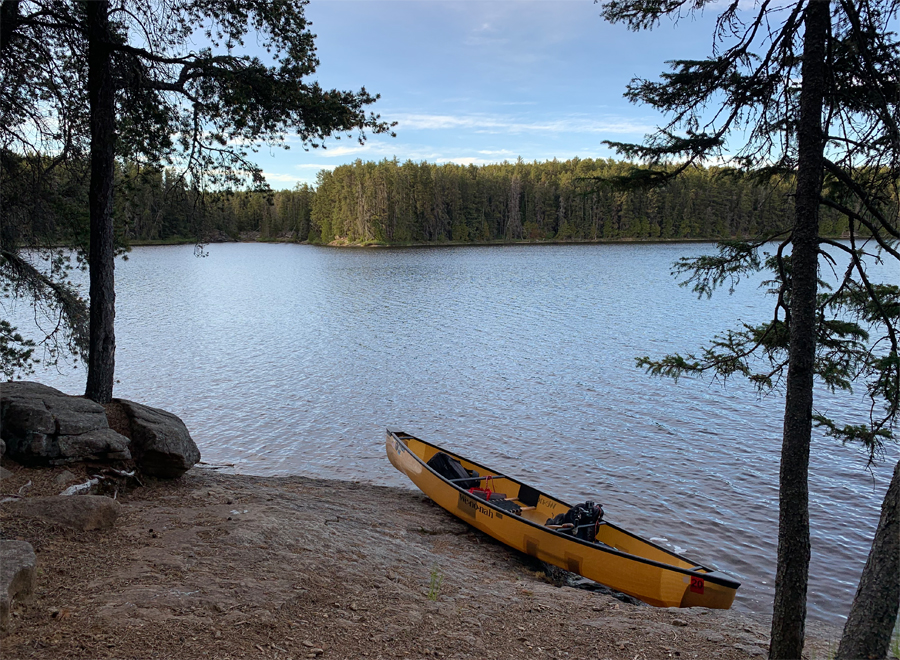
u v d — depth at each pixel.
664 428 15.30
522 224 122.50
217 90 8.91
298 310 35.97
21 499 5.95
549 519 9.27
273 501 8.49
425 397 17.89
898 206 4.80
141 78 8.76
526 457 13.34
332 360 22.52
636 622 5.77
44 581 4.60
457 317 33.16
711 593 7.02
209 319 32.25
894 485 3.75
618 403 17.44
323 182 133.88
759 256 5.46
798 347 4.36
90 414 7.90
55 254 10.00
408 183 115.50
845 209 4.46
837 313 5.32
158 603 4.43
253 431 14.80
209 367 21.16
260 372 20.56
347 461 13.06
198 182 9.49
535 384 19.38
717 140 5.06
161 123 8.88
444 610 5.46
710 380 19.70
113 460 7.69
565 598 6.58
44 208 9.16
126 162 9.58
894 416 5.04
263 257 93.81
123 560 5.27
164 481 8.42
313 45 9.22
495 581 7.14
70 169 9.24
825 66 4.52
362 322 31.45
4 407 7.35
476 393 18.33
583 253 87.69
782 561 4.39
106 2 8.41
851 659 3.51
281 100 8.61
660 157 5.09
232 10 8.64
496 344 25.69
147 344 25.14
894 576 3.59
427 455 11.91
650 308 36.25
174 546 5.76
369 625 4.81
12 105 8.14
